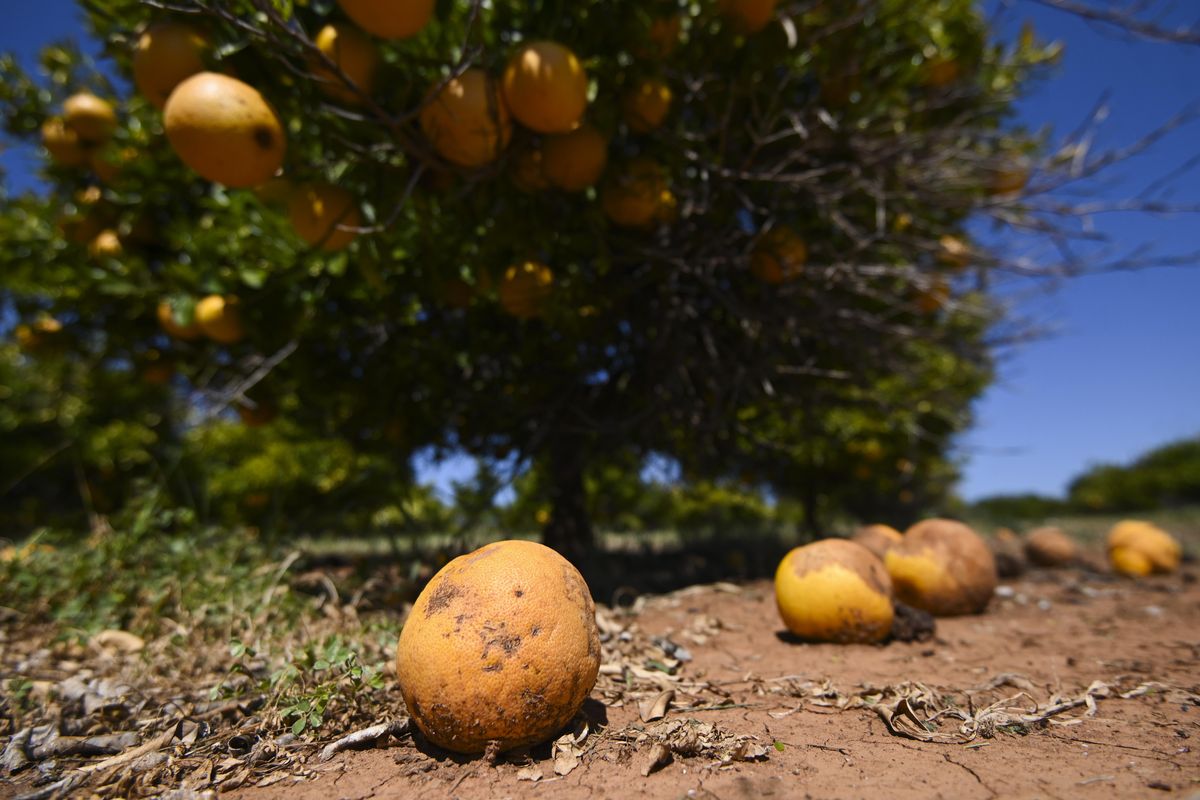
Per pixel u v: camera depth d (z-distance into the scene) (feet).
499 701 0.91
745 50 1.90
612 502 4.21
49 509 5.52
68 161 2.30
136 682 1.38
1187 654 1.57
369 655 1.40
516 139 1.65
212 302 2.10
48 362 3.13
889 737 1.03
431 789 0.89
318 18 1.51
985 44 2.30
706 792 0.84
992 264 2.06
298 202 1.58
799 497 4.06
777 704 1.20
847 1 1.97
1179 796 0.80
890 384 2.85
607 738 1.02
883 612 1.60
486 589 0.95
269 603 1.70
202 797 0.90
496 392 2.48
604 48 1.72
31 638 1.78
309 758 1.01
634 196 1.86
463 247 1.94
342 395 2.57
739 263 2.02
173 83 1.44
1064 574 3.05
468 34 1.26
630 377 2.47
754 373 2.26
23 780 1.00
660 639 1.63
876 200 2.19
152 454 4.05
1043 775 0.88
